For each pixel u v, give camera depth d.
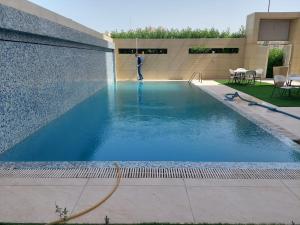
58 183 2.99
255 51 15.57
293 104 8.09
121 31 17.72
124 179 3.10
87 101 9.85
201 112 7.85
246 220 2.30
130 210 2.46
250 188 2.89
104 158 4.64
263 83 14.01
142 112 8.00
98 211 2.45
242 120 6.75
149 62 16.91
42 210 2.46
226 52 16.73
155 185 2.96
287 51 16.25
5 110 4.42
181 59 16.78
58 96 7.18
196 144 5.21
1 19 4.04
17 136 4.85
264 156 4.58
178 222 2.28
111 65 15.84
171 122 6.82
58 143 5.34
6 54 4.48
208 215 2.38
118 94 11.45
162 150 4.97
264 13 14.98
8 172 3.29
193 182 3.03
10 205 2.54
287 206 2.54
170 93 11.62
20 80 4.98
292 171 3.37
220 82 15.12
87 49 10.40
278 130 5.59
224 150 4.89
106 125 6.61
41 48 6.02
